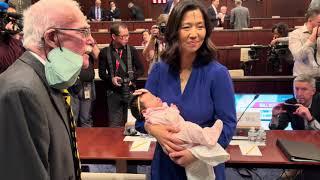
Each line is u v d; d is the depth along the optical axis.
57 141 1.20
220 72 1.55
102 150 2.26
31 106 1.10
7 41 2.07
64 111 1.28
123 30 3.88
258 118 2.45
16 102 1.09
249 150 2.23
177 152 1.47
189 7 1.53
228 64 6.09
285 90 3.73
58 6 1.21
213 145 1.44
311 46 3.46
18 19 2.14
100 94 4.37
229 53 6.07
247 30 7.47
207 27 1.56
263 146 2.32
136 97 1.63
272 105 2.95
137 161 2.14
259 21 10.19
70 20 1.21
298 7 12.28
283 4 12.29
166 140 1.49
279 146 2.29
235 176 3.43
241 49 5.91
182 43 1.54
